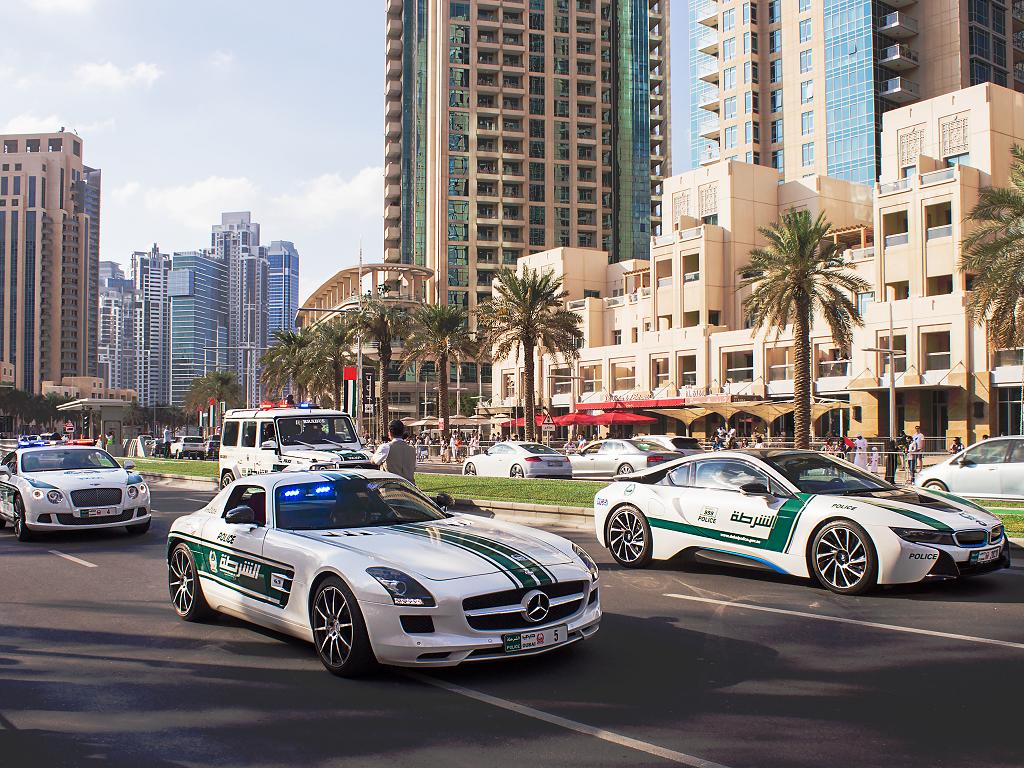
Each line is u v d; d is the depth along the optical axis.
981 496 17.86
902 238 46.62
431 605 5.64
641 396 57.62
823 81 72.81
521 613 5.86
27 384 176.12
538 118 109.81
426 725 5.02
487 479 24.16
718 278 57.41
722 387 53.25
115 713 5.32
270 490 7.31
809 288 35.62
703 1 83.44
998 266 27.16
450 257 105.50
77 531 15.48
